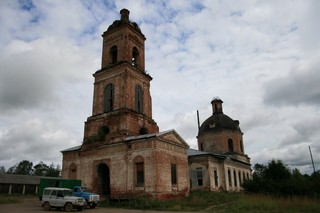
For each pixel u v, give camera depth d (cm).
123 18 3781
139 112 3406
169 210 2319
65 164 3516
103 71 3578
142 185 2803
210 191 3684
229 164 4534
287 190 2773
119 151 3052
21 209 2369
